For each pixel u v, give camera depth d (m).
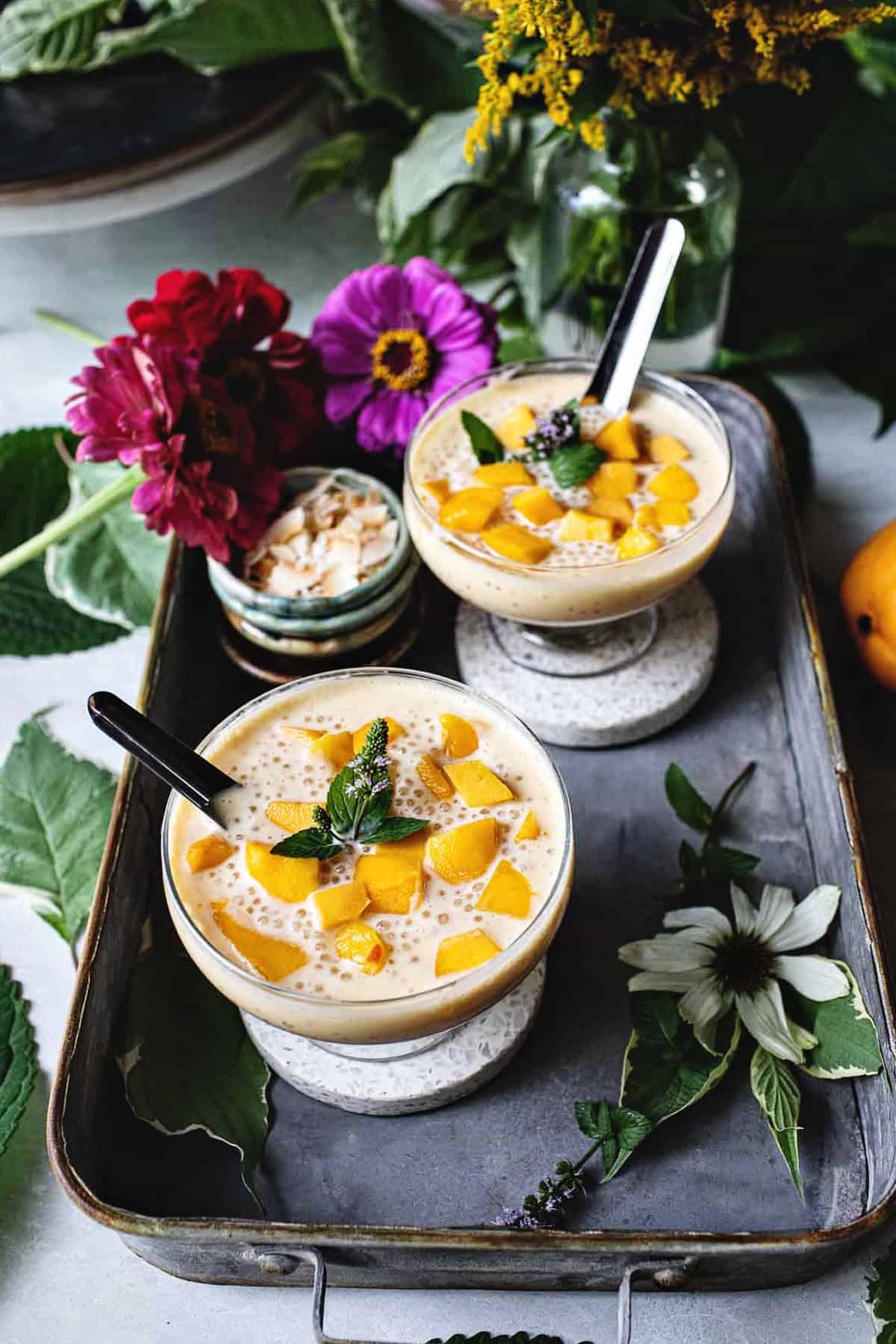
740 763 0.72
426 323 0.80
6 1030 0.68
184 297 0.75
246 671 0.73
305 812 0.61
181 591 0.74
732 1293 0.61
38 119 0.89
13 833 0.72
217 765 0.63
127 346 0.73
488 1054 0.63
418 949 0.59
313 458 0.81
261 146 0.91
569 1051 0.64
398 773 0.63
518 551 0.68
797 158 0.85
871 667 0.73
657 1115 0.62
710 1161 0.62
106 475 0.84
